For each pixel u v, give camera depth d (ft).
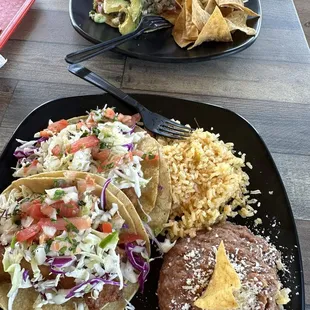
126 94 1.35
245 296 0.96
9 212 1.04
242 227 1.13
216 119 1.34
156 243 1.11
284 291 1.01
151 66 1.59
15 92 1.49
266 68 1.60
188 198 1.18
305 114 1.47
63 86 1.51
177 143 1.27
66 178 1.07
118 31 1.60
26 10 1.70
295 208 1.24
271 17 1.79
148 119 1.30
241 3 1.61
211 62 1.61
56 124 1.25
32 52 1.63
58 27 1.73
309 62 1.63
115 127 1.21
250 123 1.38
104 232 1.02
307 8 2.81
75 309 1.00
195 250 1.06
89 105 1.34
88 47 1.58
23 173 1.18
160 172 1.17
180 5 1.63
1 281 1.03
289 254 1.08
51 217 1.01
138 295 1.06
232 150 1.29
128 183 1.11
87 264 0.99
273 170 1.22
